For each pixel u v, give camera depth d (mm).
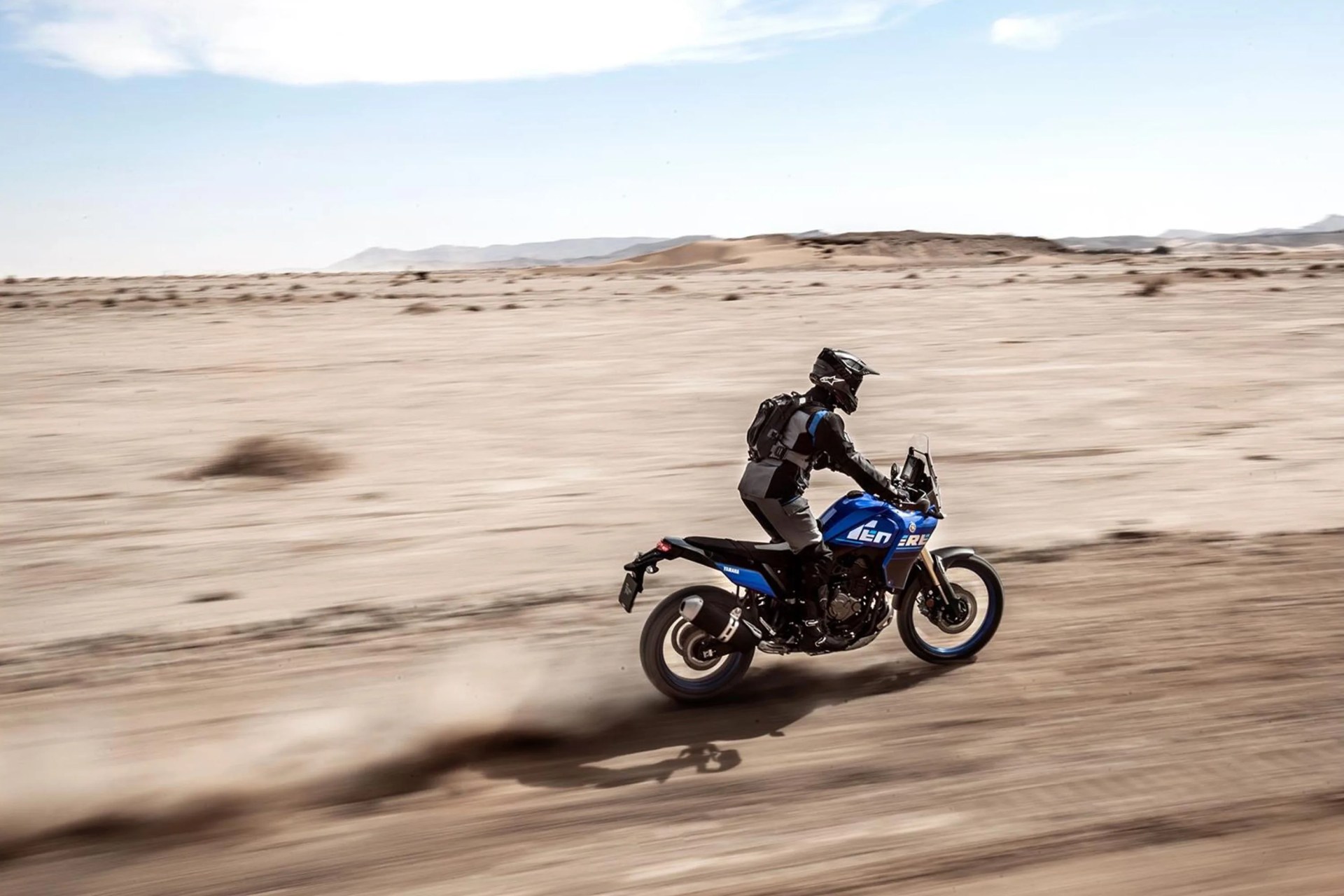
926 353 23672
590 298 52156
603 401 17562
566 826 4367
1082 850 4062
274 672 6266
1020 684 5863
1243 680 5785
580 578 8180
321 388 19562
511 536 9469
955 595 6266
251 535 9617
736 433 14516
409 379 20812
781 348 25375
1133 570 7973
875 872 3943
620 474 12086
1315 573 7777
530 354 25000
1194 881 3830
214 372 22250
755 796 4605
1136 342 24797
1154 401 16578
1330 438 13414
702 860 4055
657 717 5602
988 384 18734
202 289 75250
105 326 34906
